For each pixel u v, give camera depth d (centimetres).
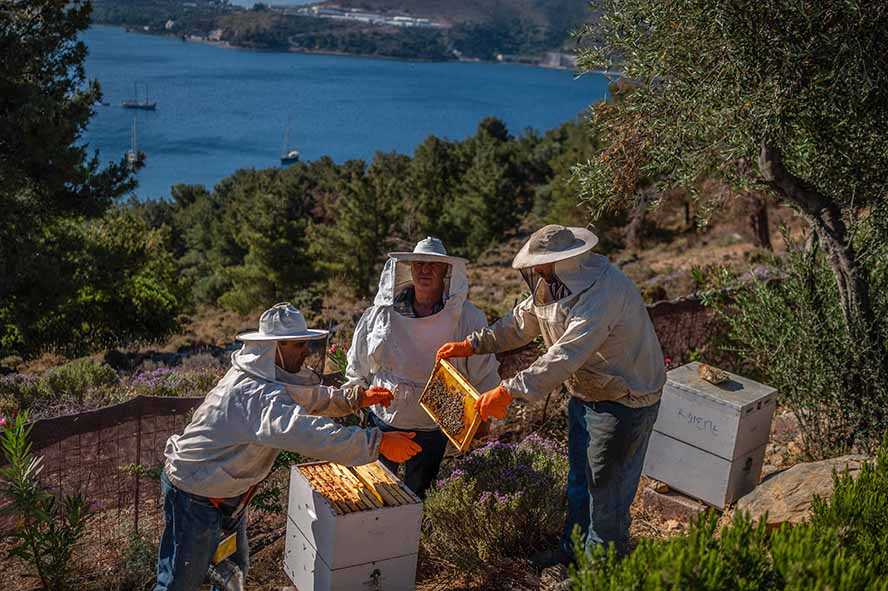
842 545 332
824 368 646
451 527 475
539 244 392
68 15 2155
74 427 565
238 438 367
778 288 749
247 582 484
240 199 8562
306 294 3641
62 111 2147
